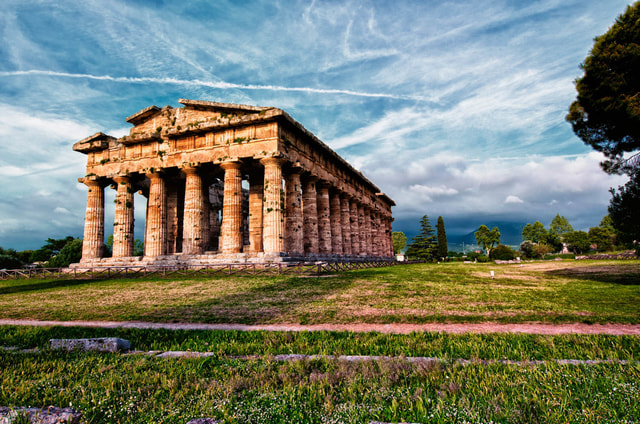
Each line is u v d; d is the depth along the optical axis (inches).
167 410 206.8
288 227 1453.0
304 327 477.4
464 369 257.3
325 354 315.0
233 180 1393.9
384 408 198.5
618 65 758.5
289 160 1391.5
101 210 1669.5
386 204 3302.2
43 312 652.7
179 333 441.7
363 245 2450.8
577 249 3996.1
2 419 196.9
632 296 637.9
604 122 826.8
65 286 1014.4
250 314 560.4
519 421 176.4
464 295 684.1
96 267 1453.0
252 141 1371.8
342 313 542.3
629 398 200.4
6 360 324.8
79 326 516.7
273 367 282.4
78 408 214.2
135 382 255.8
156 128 1576.0
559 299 627.5
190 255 1371.8
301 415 192.5
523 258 3651.6
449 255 6171.3
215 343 382.0
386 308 566.9
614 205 861.2
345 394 219.0
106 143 1654.8
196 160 1449.3
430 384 234.2
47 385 253.9
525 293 705.6
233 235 1363.2
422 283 863.7
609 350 308.0
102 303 714.2
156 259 1422.2
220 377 261.0
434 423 180.1
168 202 1860.2
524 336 374.0
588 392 210.8
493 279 1015.0
